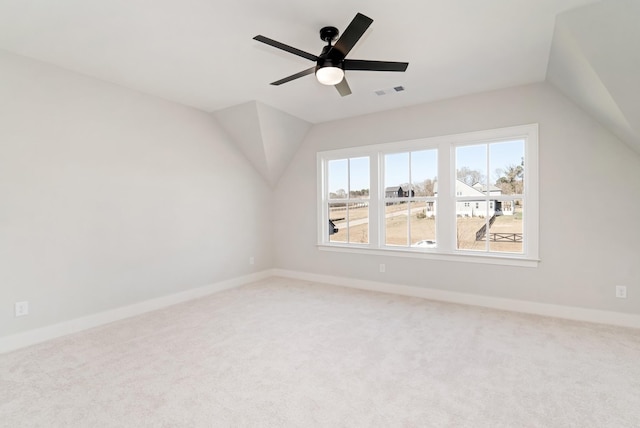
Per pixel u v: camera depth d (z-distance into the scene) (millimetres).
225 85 3512
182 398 2033
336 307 3773
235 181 4816
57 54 2789
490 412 1879
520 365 2398
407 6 2135
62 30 2410
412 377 2260
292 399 2018
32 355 2619
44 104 2934
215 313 3600
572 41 2279
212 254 4484
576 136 3254
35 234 2883
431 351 2641
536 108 3436
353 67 2359
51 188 2979
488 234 3816
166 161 3934
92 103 3262
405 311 3607
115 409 1928
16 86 2770
